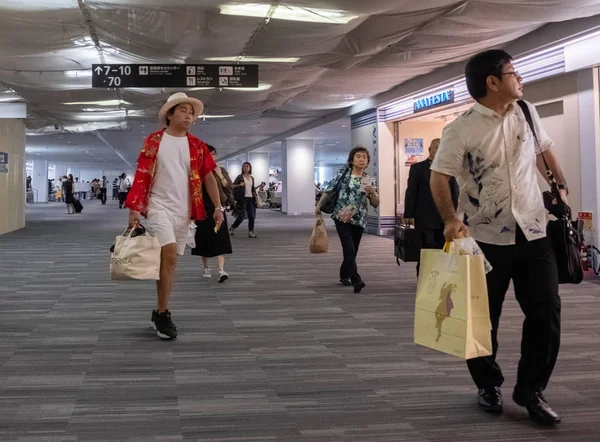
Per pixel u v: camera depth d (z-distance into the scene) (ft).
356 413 10.43
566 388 11.68
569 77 27.84
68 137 85.56
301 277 26.84
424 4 22.59
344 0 21.94
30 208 104.22
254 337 16.02
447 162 9.75
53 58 31.35
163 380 12.32
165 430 9.68
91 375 12.64
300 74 37.19
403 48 30.27
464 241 9.25
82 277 26.76
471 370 10.66
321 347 14.98
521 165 9.78
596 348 14.69
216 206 16.26
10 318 18.35
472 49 30.96
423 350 14.67
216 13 23.72
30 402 10.99
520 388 10.13
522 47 29.50
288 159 82.58
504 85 9.62
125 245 14.53
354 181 22.79
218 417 10.26
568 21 26.23
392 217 49.80
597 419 10.03
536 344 9.82
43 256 34.76
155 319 15.80
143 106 48.01
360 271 28.55
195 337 16.01
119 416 10.30
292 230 54.65
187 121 15.44
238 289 23.71
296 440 9.27
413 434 9.47
